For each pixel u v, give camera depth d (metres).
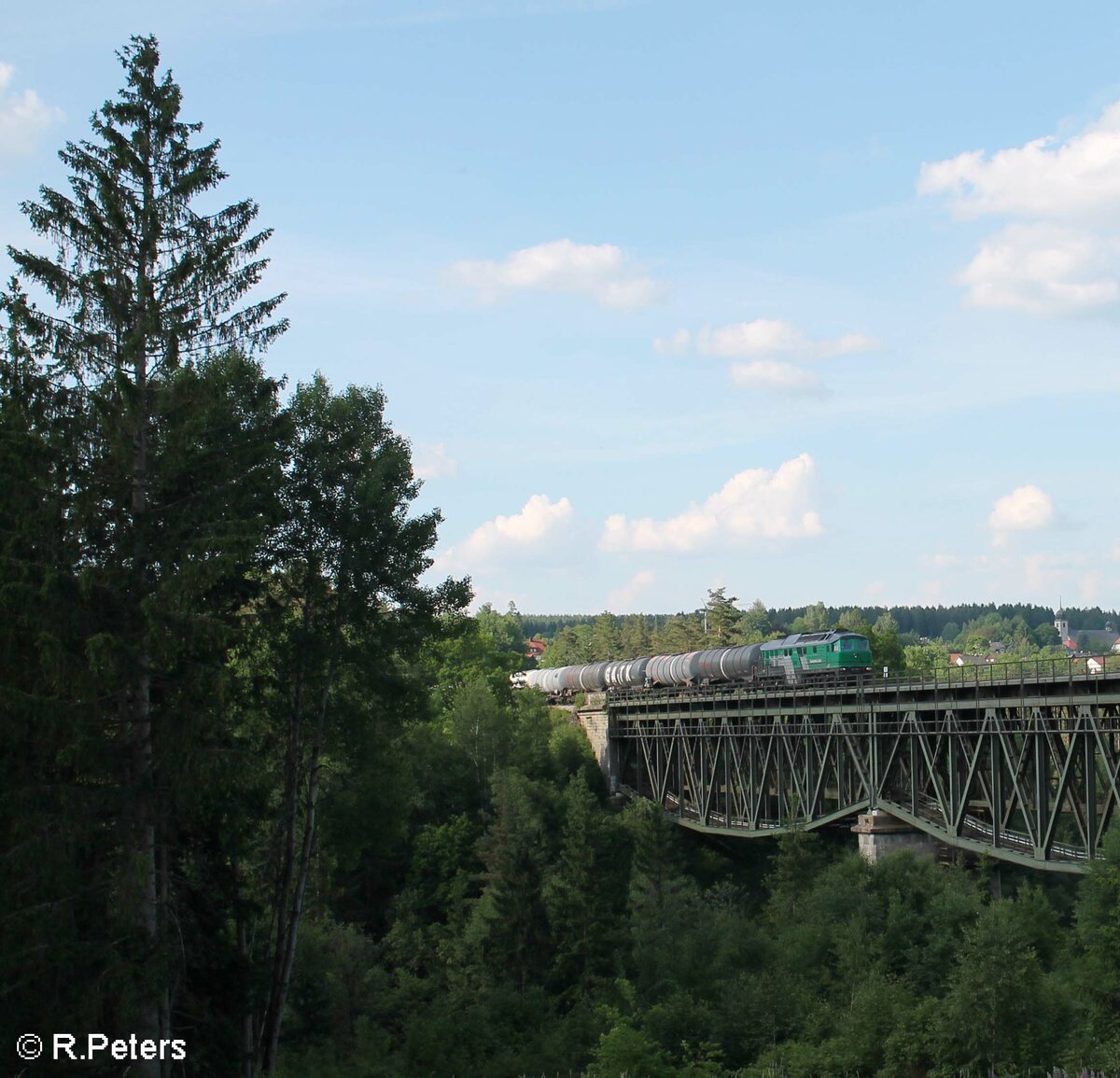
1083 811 47.53
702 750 79.19
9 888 24.88
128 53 28.62
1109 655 46.25
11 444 25.12
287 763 34.50
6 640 25.58
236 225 29.80
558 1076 38.41
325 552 34.81
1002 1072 29.62
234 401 31.33
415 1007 50.06
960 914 48.28
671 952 50.09
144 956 25.38
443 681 97.56
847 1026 35.53
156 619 25.11
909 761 63.19
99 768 25.73
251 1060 32.41
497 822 68.19
